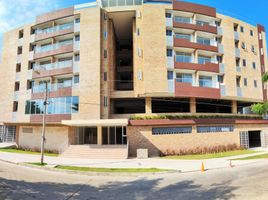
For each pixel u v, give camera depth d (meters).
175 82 29.09
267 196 9.35
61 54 31.91
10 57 36.66
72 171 17.02
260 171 15.49
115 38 37.66
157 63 29.06
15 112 34.25
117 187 12.38
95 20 30.45
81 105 29.05
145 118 28.08
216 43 33.03
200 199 9.47
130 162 21.50
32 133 31.91
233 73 33.25
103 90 29.47
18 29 36.84
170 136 28.14
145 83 28.53
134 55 29.80
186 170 17.31
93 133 29.64
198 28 31.62
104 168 17.95
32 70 33.50
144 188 12.05
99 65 29.36
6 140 34.62
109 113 29.66
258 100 35.38
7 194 10.15
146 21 29.91
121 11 30.77
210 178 14.02
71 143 28.98
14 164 20.02
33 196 10.11
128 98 30.72
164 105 35.31
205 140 29.48
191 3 31.81
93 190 11.66
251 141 37.81
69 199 9.91
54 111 30.39
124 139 28.08
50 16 33.16
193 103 30.33
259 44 38.16
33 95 32.66
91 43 30.03
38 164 19.31
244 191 10.36
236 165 19.12
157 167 18.58
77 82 30.41
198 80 30.86
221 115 31.05
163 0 31.44
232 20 35.09
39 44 35.25
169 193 10.76
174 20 32.25
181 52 31.98
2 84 36.47
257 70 36.72
